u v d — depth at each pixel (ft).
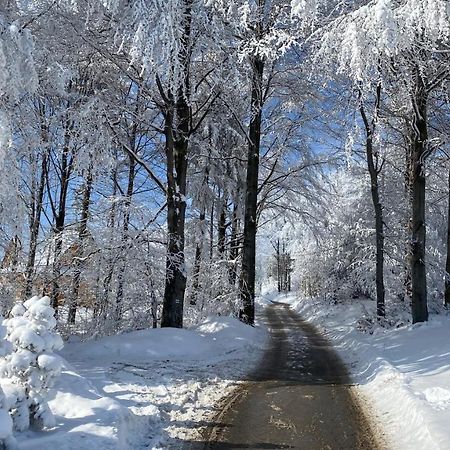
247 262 54.70
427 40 28.37
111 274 45.14
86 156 37.52
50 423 16.49
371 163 53.88
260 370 31.37
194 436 18.31
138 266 43.70
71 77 31.96
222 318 47.52
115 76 43.96
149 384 25.91
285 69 48.65
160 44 31.91
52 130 37.22
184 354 35.35
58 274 46.57
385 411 21.42
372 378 27.91
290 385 26.89
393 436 18.26
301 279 134.10
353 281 84.99
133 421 18.53
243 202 63.52
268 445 17.42
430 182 68.74
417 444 16.70
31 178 35.70
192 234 59.57
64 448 14.71
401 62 32.71
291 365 33.83
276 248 177.06
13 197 27.20
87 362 31.68
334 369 32.68
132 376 27.43
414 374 26.14
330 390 25.71
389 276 73.77
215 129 56.75
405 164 62.69
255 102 50.19
